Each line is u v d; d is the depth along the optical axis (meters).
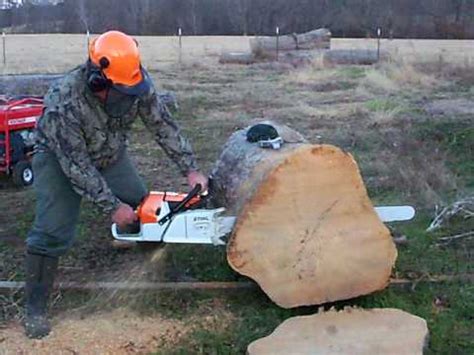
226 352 3.66
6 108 6.66
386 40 36.22
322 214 3.94
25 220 5.75
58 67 20.59
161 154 8.28
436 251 4.96
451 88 15.38
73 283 4.41
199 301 4.18
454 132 9.26
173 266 4.68
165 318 4.00
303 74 18.02
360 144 8.80
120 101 3.58
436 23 40.81
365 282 4.06
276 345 3.52
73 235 3.83
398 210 4.31
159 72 20.19
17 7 46.41
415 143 8.57
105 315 4.04
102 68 3.43
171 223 4.12
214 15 47.34
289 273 3.96
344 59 21.14
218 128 10.16
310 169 3.88
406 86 15.65
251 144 4.52
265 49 23.45
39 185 3.68
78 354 3.65
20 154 6.80
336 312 3.80
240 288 4.31
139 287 4.31
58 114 3.48
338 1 44.88
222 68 21.67
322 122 10.70
